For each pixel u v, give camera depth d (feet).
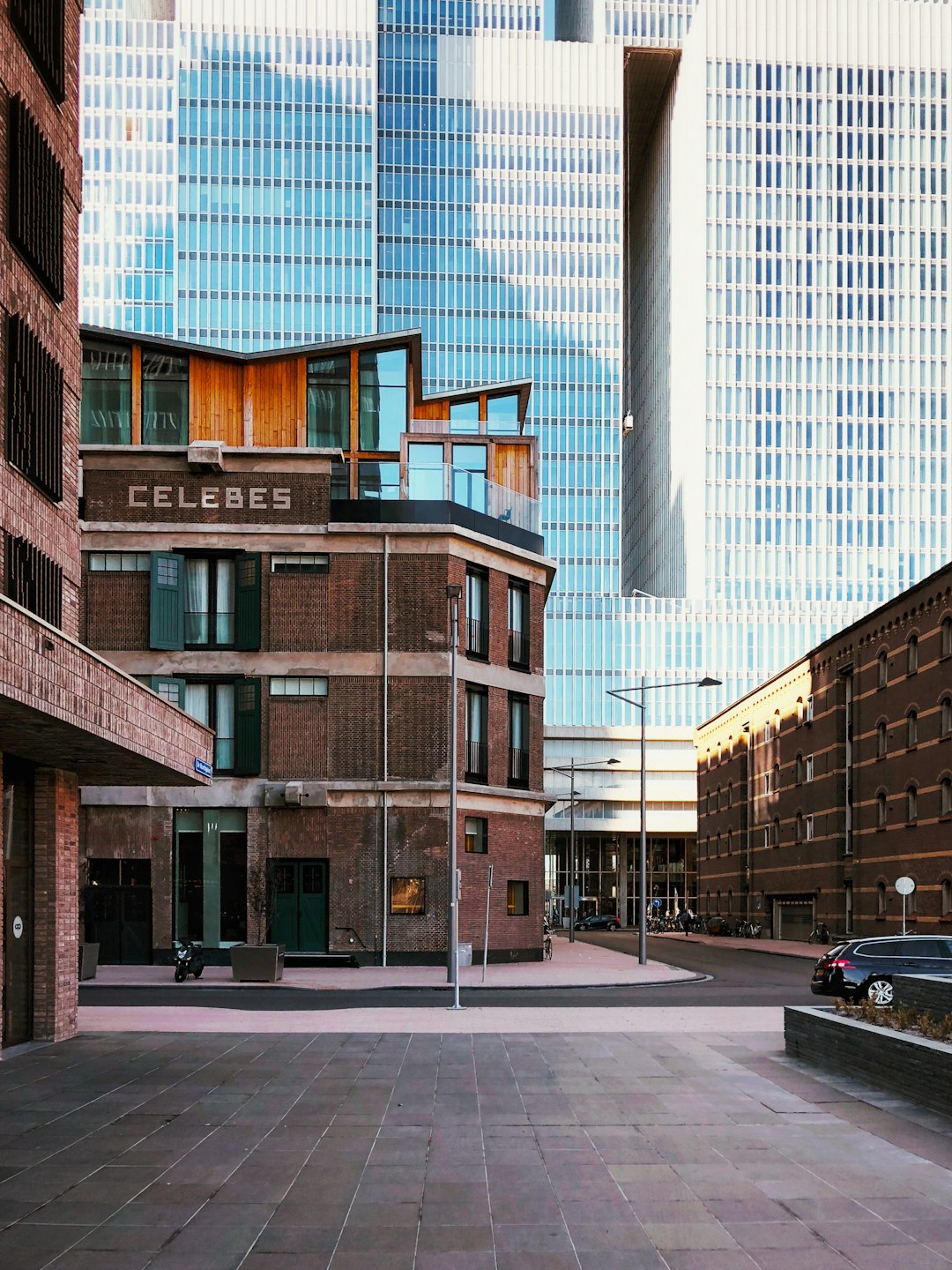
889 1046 46.75
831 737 185.88
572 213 482.69
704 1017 75.56
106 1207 30.35
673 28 504.43
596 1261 26.27
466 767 125.90
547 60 486.79
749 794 237.66
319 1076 51.13
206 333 420.77
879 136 480.23
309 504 124.26
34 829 63.05
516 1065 54.19
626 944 212.23
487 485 133.80
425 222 477.36
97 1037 64.39
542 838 136.26
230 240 424.87
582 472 475.31
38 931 62.59
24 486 58.49
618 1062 55.31
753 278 472.85
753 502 464.24
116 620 121.80
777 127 478.18
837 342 472.44
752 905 234.38
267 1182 32.96
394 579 124.06
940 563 465.06
